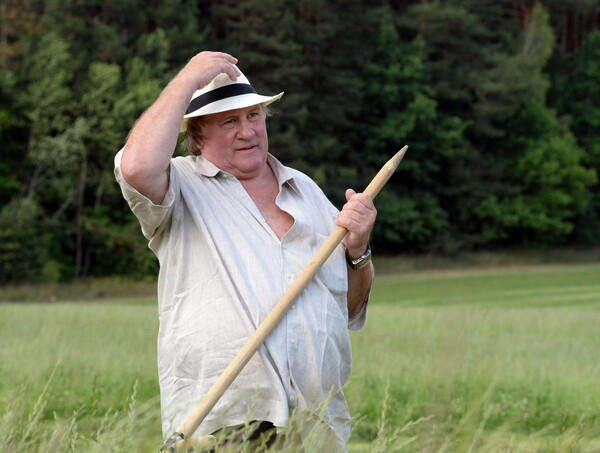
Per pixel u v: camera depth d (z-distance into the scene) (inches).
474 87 2684.5
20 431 143.8
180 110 155.1
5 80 2096.5
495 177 2709.2
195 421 144.5
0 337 550.6
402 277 2269.9
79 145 2066.9
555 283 1907.0
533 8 2933.1
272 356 153.8
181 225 162.1
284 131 2460.6
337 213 174.1
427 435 136.7
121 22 2288.4
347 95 2576.3
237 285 157.6
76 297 1987.0
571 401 382.6
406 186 2677.2
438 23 2672.2
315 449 137.9
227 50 2395.4
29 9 2255.2
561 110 3031.5
